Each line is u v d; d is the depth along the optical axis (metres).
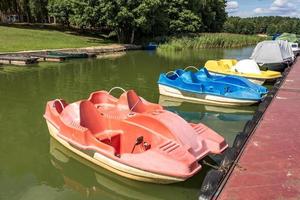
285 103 10.24
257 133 7.37
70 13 44.88
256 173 5.43
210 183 4.99
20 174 7.12
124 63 25.30
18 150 8.25
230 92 12.95
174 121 6.95
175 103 13.30
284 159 5.97
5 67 21.77
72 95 14.26
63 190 6.55
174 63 26.02
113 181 6.91
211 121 11.15
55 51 29.00
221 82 13.27
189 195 6.23
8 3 46.03
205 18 58.56
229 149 6.50
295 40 35.69
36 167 7.41
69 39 38.78
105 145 6.89
